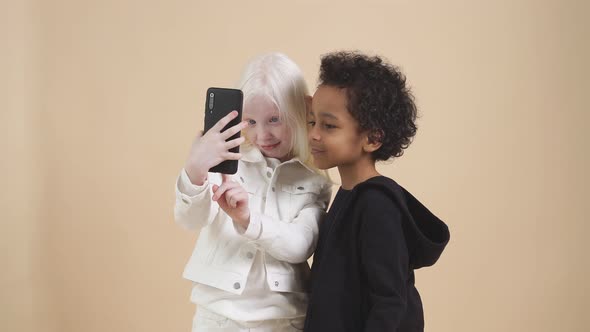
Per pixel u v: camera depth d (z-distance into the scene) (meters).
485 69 2.30
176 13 2.18
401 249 1.08
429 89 2.28
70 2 2.15
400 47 2.26
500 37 2.30
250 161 1.29
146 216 2.19
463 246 2.31
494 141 2.31
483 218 2.32
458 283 2.32
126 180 2.18
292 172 1.31
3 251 2.12
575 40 2.34
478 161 2.31
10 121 2.12
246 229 1.14
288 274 1.23
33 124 2.14
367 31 2.24
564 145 2.35
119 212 2.19
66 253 2.17
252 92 1.26
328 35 2.22
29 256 2.15
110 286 2.19
